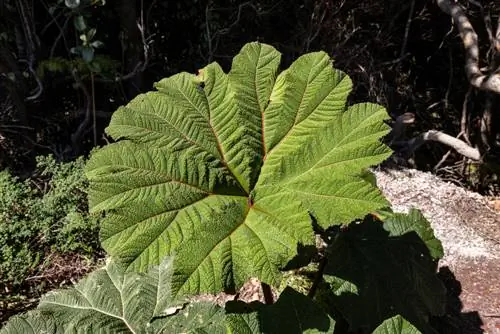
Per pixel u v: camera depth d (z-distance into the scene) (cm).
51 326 189
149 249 122
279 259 119
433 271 214
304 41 541
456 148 584
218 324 172
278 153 145
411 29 662
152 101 142
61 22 445
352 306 186
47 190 362
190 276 114
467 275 302
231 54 532
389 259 196
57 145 464
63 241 293
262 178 141
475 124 676
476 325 260
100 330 189
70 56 431
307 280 255
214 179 137
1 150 414
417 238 215
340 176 132
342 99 147
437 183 417
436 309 207
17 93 416
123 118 138
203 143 140
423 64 695
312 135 146
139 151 132
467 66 525
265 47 152
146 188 128
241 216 129
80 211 307
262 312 162
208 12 498
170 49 524
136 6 473
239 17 514
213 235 121
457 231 350
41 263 288
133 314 197
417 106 678
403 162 515
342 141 137
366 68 581
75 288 207
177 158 134
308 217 123
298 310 161
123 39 459
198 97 144
